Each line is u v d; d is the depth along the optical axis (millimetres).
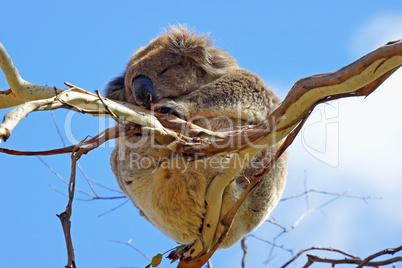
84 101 3434
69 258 2818
